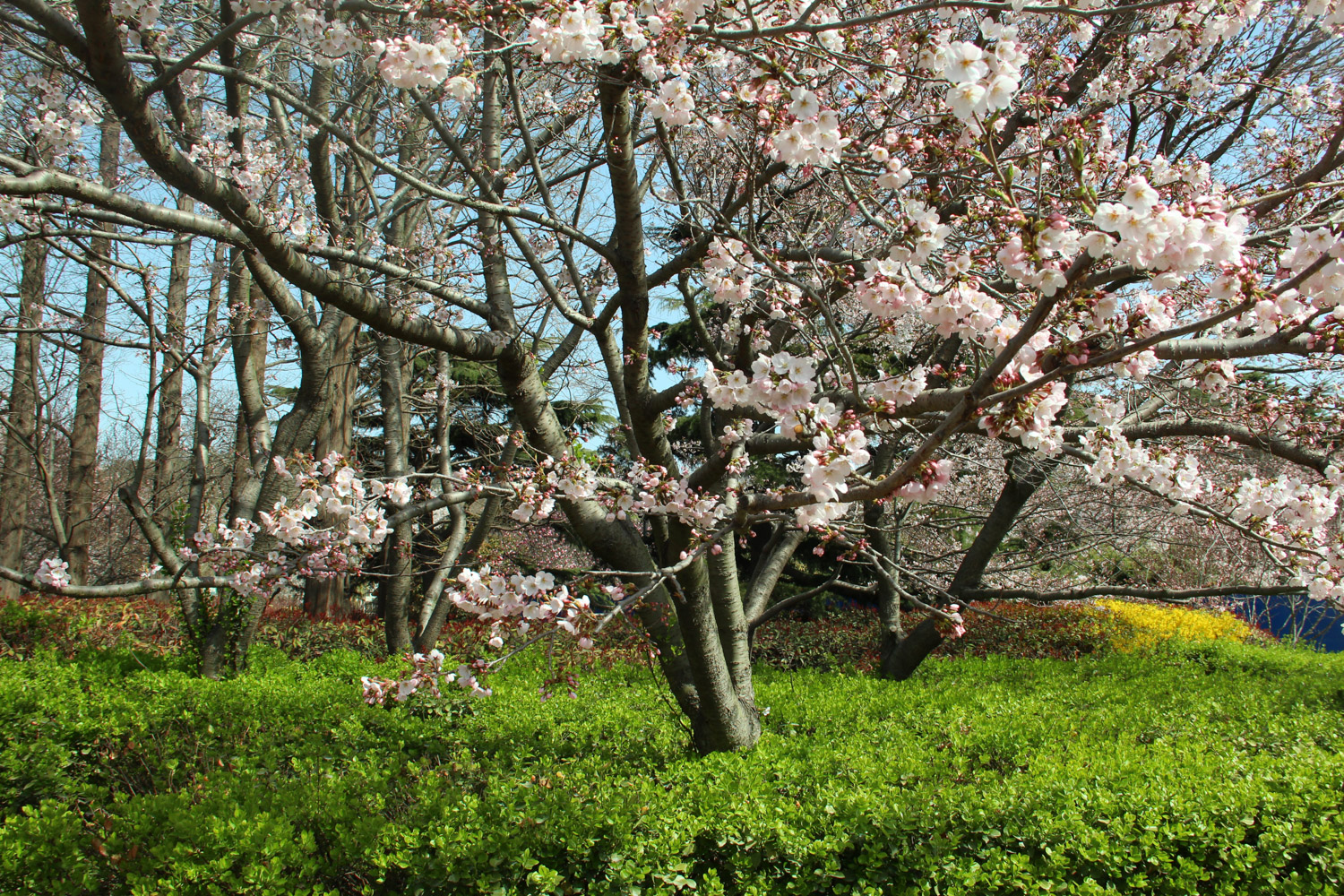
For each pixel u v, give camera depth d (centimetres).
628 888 287
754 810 321
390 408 780
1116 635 991
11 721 468
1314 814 335
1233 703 606
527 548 1384
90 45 236
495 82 479
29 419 1135
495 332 389
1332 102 529
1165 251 166
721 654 433
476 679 269
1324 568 310
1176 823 326
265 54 494
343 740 479
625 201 343
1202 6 336
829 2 308
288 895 275
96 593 421
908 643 764
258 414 755
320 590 1148
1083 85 513
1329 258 165
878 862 303
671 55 288
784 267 336
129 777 429
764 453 395
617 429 487
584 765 422
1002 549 1034
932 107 383
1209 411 423
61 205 346
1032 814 327
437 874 289
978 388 198
